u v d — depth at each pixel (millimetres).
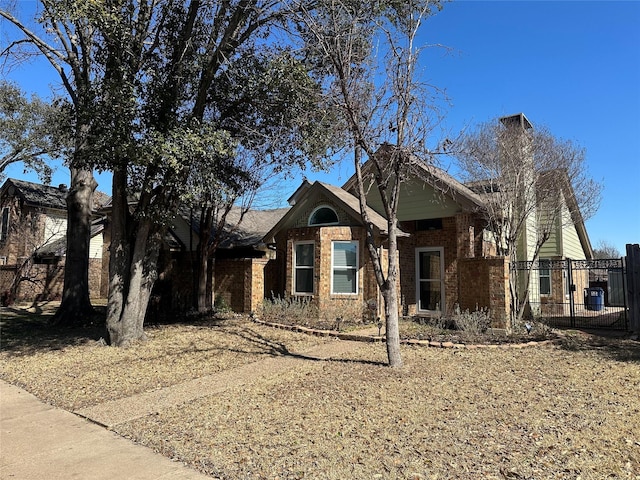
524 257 15797
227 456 4688
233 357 9383
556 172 13617
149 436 5387
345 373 7785
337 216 15445
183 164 9102
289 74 8750
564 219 16781
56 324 14859
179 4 10727
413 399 6277
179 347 10375
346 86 7895
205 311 15898
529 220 16031
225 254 20625
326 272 14625
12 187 28812
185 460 4684
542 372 7738
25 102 19219
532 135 13891
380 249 13914
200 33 10953
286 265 16219
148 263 11438
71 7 8070
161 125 9141
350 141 8547
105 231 27016
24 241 27656
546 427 5180
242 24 10422
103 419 6070
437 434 5031
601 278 29422
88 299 16000
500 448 4637
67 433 5629
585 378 7316
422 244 15836
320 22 8164
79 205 15891
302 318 13750
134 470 4488
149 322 14289
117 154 8875
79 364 9078
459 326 11711
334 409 5945
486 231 15664
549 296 18953
